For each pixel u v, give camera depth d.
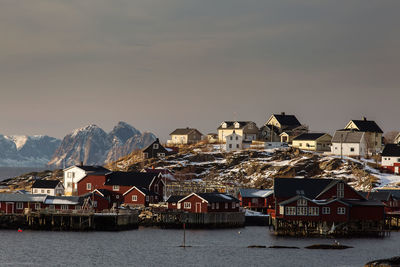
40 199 180.25
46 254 140.88
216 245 153.00
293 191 172.00
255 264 132.12
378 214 166.88
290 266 130.75
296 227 167.25
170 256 139.50
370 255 141.12
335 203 165.50
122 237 163.38
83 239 159.75
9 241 155.75
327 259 136.50
